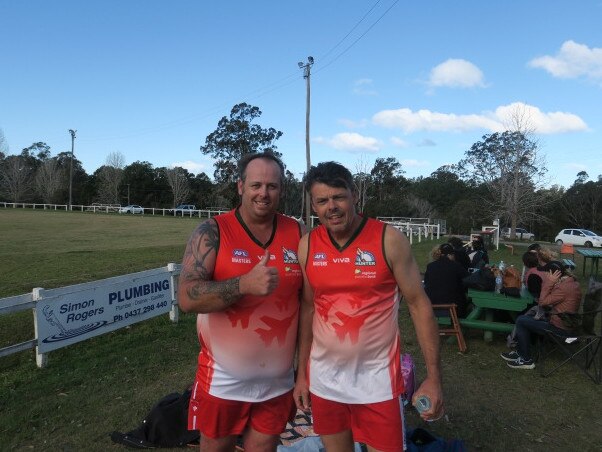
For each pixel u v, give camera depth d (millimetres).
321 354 2160
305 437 3375
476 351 5988
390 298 2115
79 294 5410
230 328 2109
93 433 3689
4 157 74125
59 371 4918
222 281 1922
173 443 3492
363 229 2096
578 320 5086
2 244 17797
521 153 38406
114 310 5930
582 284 12023
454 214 48469
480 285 6332
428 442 3154
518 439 3721
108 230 25875
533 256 6930
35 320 4938
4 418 3846
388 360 2121
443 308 6164
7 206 58969
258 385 2172
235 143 58469
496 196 42094
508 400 4477
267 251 2016
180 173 71500
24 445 3498
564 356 5801
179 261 13273
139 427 3650
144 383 4699
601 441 3715
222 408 2160
